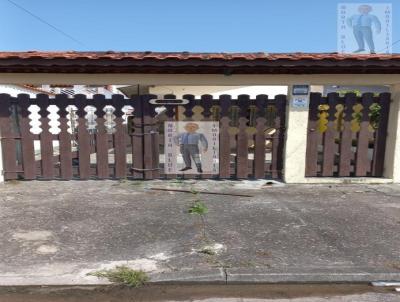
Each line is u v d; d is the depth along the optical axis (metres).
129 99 7.48
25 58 6.41
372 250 4.23
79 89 15.78
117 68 6.88
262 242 4.43
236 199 6.35
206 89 12.42
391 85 7.50
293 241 4.47
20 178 7.52
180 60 6.53
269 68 6.88
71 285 3.48
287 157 7.49
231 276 3.61
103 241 4.43
